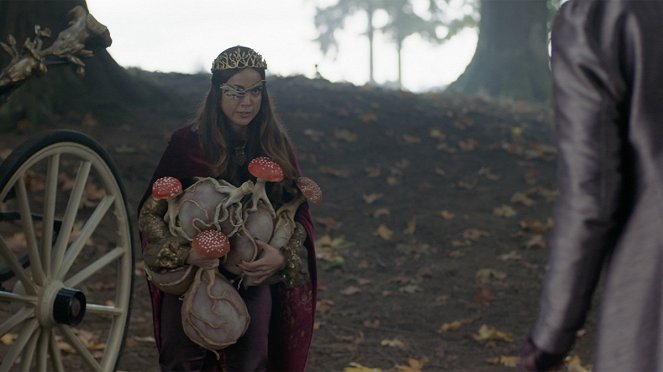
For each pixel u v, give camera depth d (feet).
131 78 38.50
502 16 65.41
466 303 24.77
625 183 7.08
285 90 43.96
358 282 25.90
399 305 24.39
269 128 12.80
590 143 7.00
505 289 25.94
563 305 7.11
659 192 6.87
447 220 31.55
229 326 12.04
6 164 12.34
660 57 7.01
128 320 14.83
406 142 39.04
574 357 20.21
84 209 28.25
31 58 13.05
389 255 28.45
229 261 12.23
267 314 12.71
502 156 38.96
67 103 36.09
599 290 25.59
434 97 47.93
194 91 41.73
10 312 21.12
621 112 7.07
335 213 31.68
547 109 52.85
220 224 12.07
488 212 32.81
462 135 41.16
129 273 14.76
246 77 12.39
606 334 7.06
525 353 7.50
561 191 7.13
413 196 33.71
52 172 13.23
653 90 6.98
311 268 13.19
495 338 22.03
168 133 36.06
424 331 22.62
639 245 6.95
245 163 12.73
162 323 12.60
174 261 11.95
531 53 65.51
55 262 13.41
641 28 7.07
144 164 32.89
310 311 13.28
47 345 13.39
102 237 26.78
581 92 7.09
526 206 33.65
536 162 38.52
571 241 7.01
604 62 7.07
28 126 34.24
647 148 6.91
